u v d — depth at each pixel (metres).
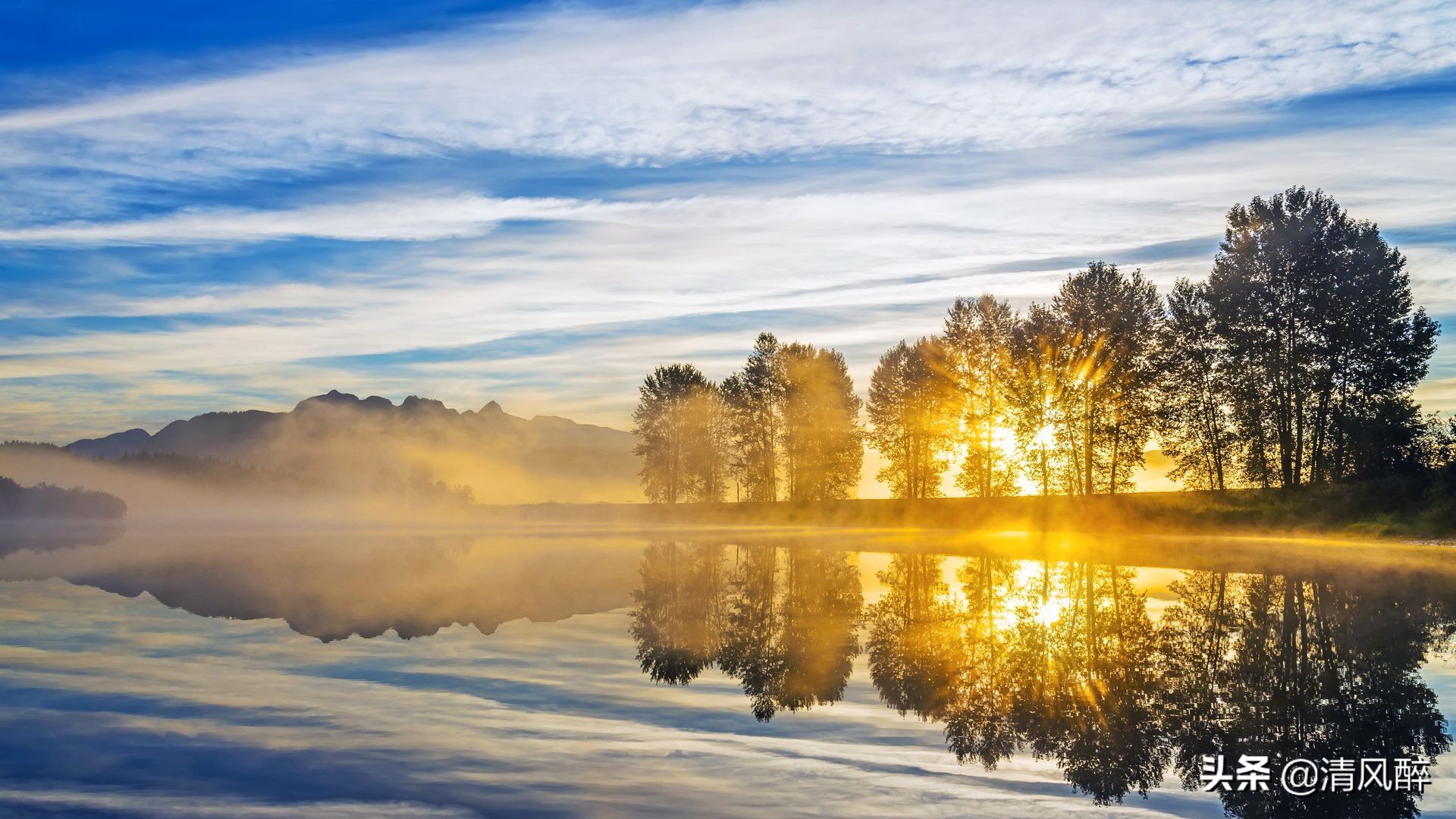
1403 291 41.50
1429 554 26.69
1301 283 42.91
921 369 60.78
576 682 10.53
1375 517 34.31
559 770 7.24
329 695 9.81
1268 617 15.16
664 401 79.94
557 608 17.20
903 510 59.62
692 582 22.25
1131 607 16.89
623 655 12.25
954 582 21.91
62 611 16.34
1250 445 44.75
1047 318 51.38
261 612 16.27
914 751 7.80
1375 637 13.14
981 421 57.72
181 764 7.35
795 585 21.69
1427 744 7.95
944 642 13.30
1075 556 29.73
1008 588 20.36
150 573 24.42
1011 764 7.42
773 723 8.73
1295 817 6.18
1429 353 41.16
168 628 14.39
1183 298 47.44
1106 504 46.88
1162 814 6.34
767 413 75.25
